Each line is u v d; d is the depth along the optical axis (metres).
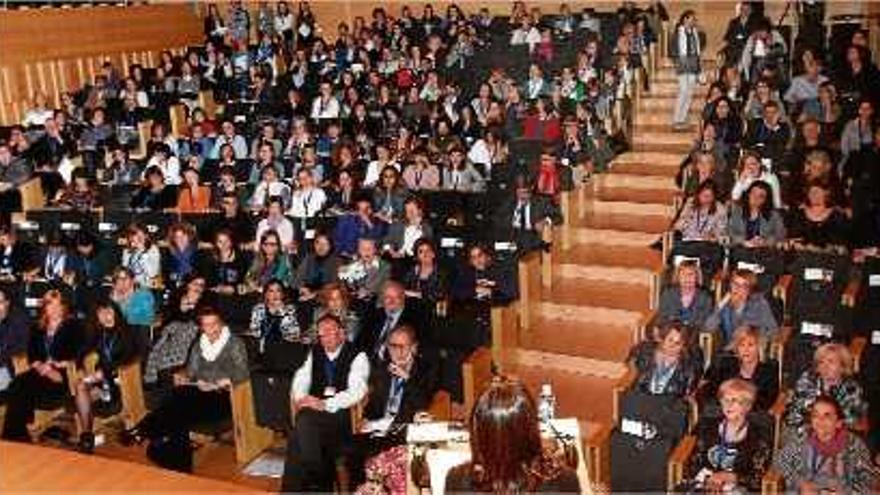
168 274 9.99
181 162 13.39
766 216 9.16
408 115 14.48
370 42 16.95
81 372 7.82
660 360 6.93
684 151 12.68
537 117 12.98
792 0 14.66
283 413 7.46
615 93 13.33
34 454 5.29
